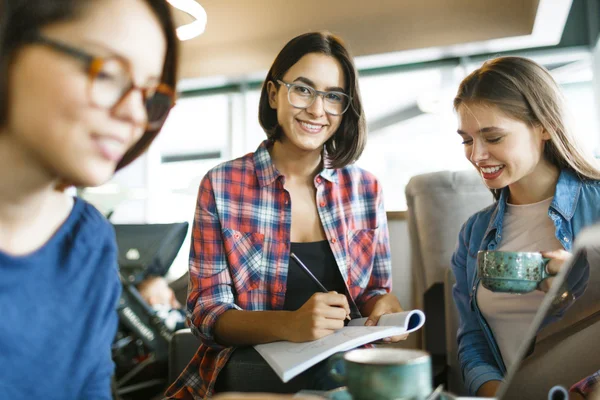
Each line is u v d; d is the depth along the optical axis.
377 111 5.66
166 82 0.58
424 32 5.11
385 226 1.50
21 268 0.61
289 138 1.35
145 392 2.08
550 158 1.26
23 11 0.47
